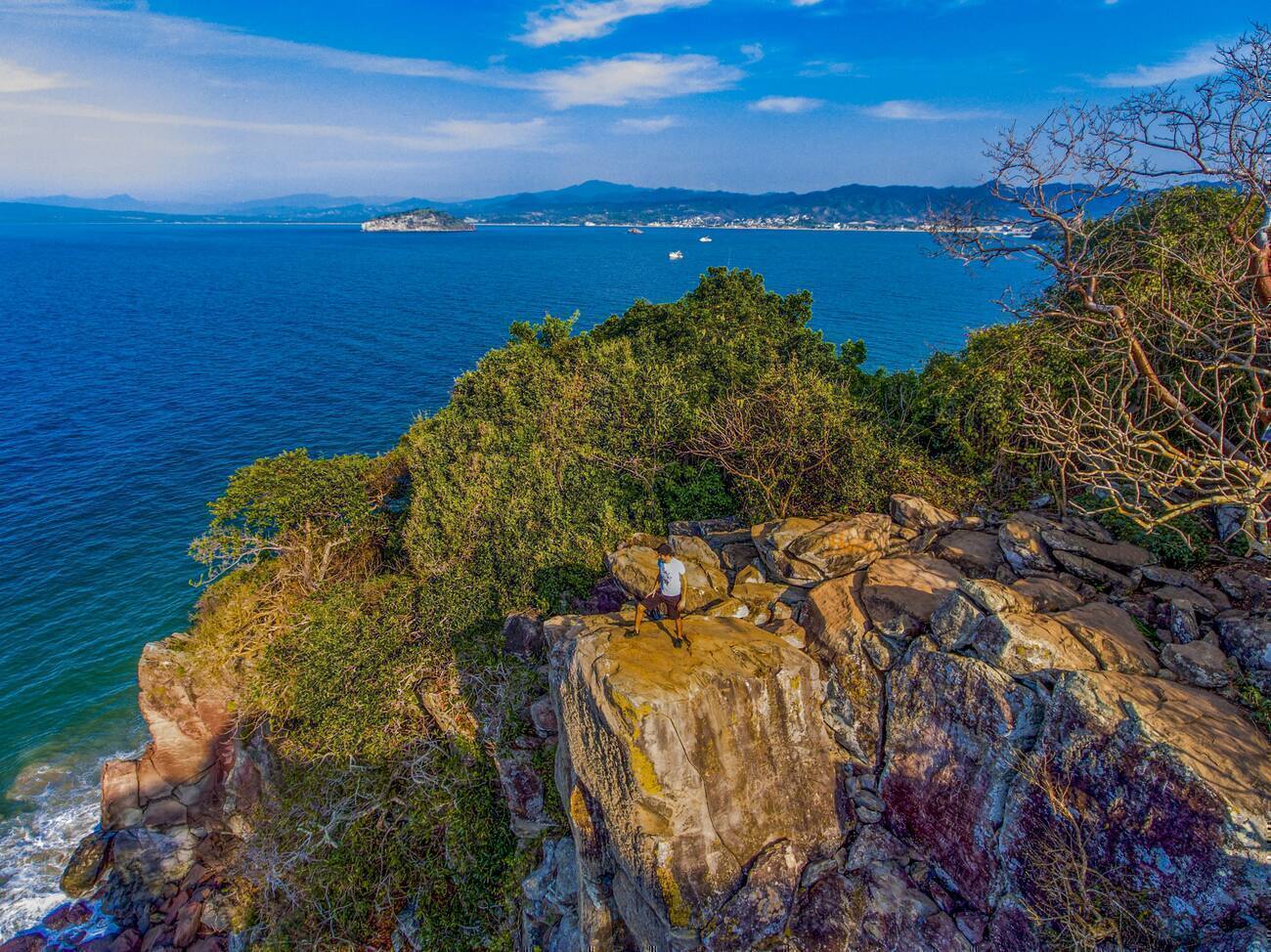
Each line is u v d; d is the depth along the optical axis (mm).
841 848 14461
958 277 153875
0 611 38156
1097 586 14820
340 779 21203
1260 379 16922
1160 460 18406
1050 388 20453
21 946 23625
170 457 57156
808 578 17125
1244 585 13898
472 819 19297
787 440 21781
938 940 13016
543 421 28562
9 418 65250
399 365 86375
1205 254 18781
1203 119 16031
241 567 29031
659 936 12711
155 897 25078
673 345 33969
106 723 31828
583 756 13750
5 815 27750
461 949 18391
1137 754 10797
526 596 22016
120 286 169750
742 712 13438
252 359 89125
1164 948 10547
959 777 13250
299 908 20781
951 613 13586
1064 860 11547
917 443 24109
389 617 23812
